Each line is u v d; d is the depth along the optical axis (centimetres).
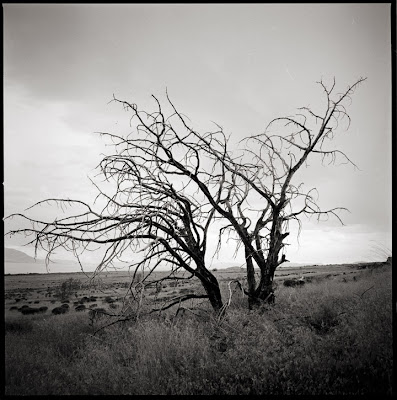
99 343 979
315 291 1287
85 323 1371
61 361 872
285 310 885
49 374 726
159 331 839
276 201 1084
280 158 1077
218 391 553
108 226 950
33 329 1406
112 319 1289
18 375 725
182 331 839
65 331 1252
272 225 1074
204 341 745
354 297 926
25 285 7931
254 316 859
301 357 575
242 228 1090
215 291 1056
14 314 2552
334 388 491
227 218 1048
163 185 1051
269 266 1048
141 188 1029
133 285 923
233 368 602
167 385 581
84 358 791
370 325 630
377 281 1186
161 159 1043
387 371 495
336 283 1706
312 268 6712
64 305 2909
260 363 573
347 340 607
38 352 952
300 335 651
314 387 497
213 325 872
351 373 529
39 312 2708
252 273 1094
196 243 1098
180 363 670
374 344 554
